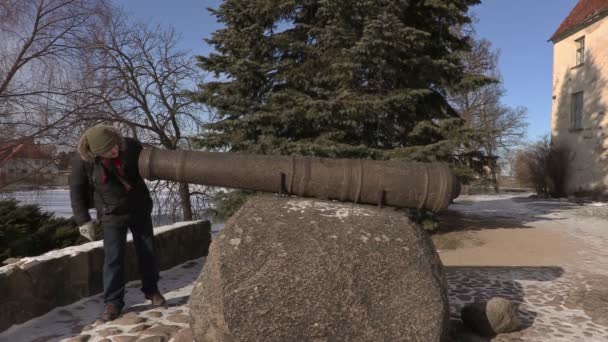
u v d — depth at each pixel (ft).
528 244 30.42
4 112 38.24
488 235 34.30
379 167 12.73
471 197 84.84
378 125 34.12
